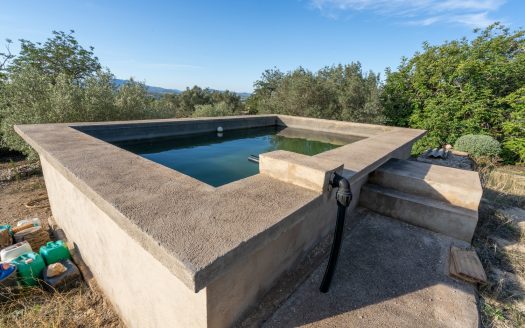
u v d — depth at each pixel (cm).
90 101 607
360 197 301
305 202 149
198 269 89
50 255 238
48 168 283
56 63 877
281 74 1347
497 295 185
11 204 391
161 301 140
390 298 170
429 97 784
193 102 3262
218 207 138
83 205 204
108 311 197
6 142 566
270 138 559
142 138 409
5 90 567
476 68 688
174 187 161
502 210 351
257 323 146
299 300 164
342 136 574
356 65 1014
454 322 154
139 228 114
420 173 288
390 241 238
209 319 121
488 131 706
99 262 204
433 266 206
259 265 152
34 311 195
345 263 204
